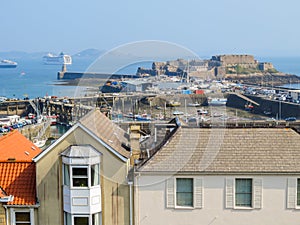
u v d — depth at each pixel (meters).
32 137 68.50
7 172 19.14
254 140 19.42
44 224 18.30
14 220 18.39
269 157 18.80
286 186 18.53
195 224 18.67
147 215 18.48
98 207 18.00
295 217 18.64
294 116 79.75
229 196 18.58
